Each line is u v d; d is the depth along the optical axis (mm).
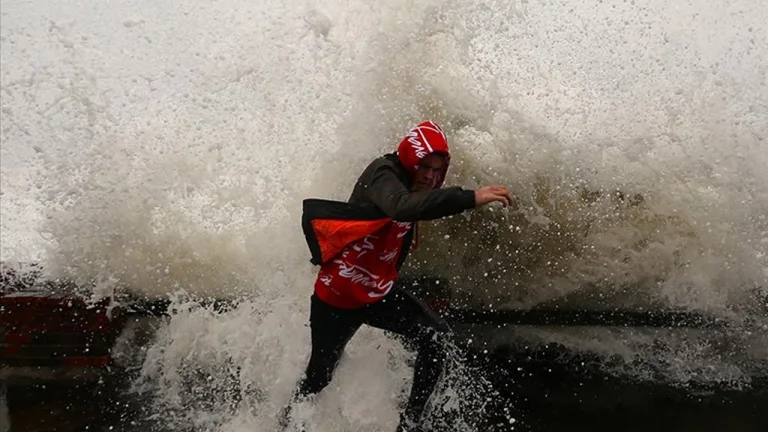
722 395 3359
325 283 2971
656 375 3508
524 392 3387
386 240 2863
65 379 3504
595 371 3541
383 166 2809
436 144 2746
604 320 3678
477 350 3672
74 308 3582
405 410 3111
